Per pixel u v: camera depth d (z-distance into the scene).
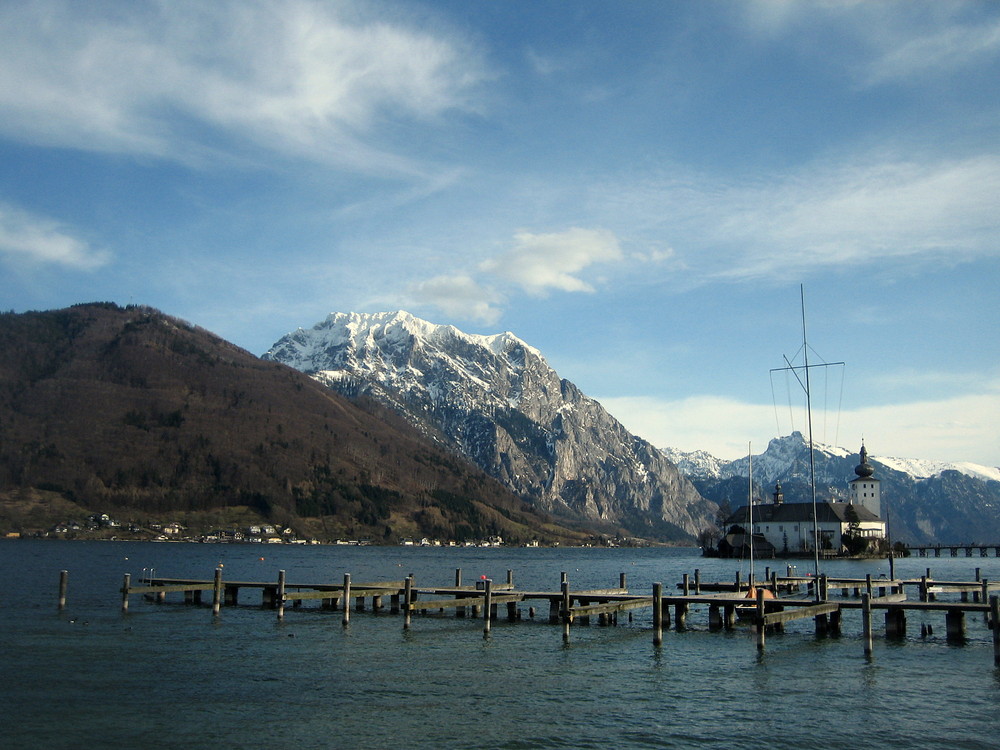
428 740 41.28
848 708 48.00
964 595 98.56
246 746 39.97
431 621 80.81
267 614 83.81
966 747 41.53
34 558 193.75
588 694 50.47
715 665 59.38
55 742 40.06
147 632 70.44
